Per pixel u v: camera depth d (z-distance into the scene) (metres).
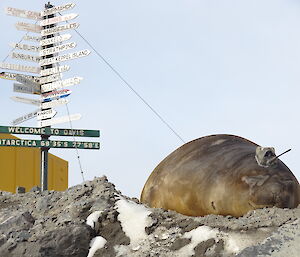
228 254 5.48
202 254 5.64
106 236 6.34
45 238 6.21
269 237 5.48
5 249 6.21
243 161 6.55
